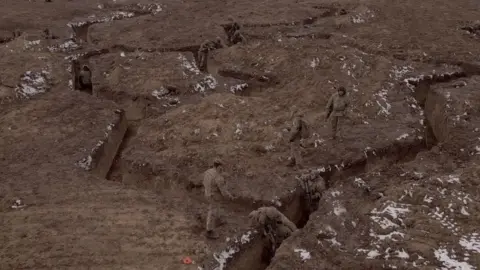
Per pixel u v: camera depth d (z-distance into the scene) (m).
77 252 11.12
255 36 27.33
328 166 14.75
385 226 11.17
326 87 19.67
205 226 11.98
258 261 11.91
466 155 14.55
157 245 11.31
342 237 11.02
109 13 33.75
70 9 34.22
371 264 10.07
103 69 22.56
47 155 15.42
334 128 15.84
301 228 12.65
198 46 25.78
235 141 16.03
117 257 10.95
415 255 10.23
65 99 19.44
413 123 17.25
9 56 23.83
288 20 29.98
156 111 18.83
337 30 27.59
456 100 18.05
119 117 18.33
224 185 11.57
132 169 15.08
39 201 13.00
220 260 10.92
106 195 13.33
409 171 13.70
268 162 14.86
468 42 24.98
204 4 35.09
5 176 14.23
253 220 11.91
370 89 19.44
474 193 12.26
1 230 11.88
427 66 22.12
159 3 36.16
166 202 13.03
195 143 16.05
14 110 18.58
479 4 32.62
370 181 13.27
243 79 22.16
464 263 9.97
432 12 30.44
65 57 24.31
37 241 11.49
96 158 15.69
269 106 18.36
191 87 20.50
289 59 22.45
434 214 11.48
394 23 28.34
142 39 26.95
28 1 36.94
